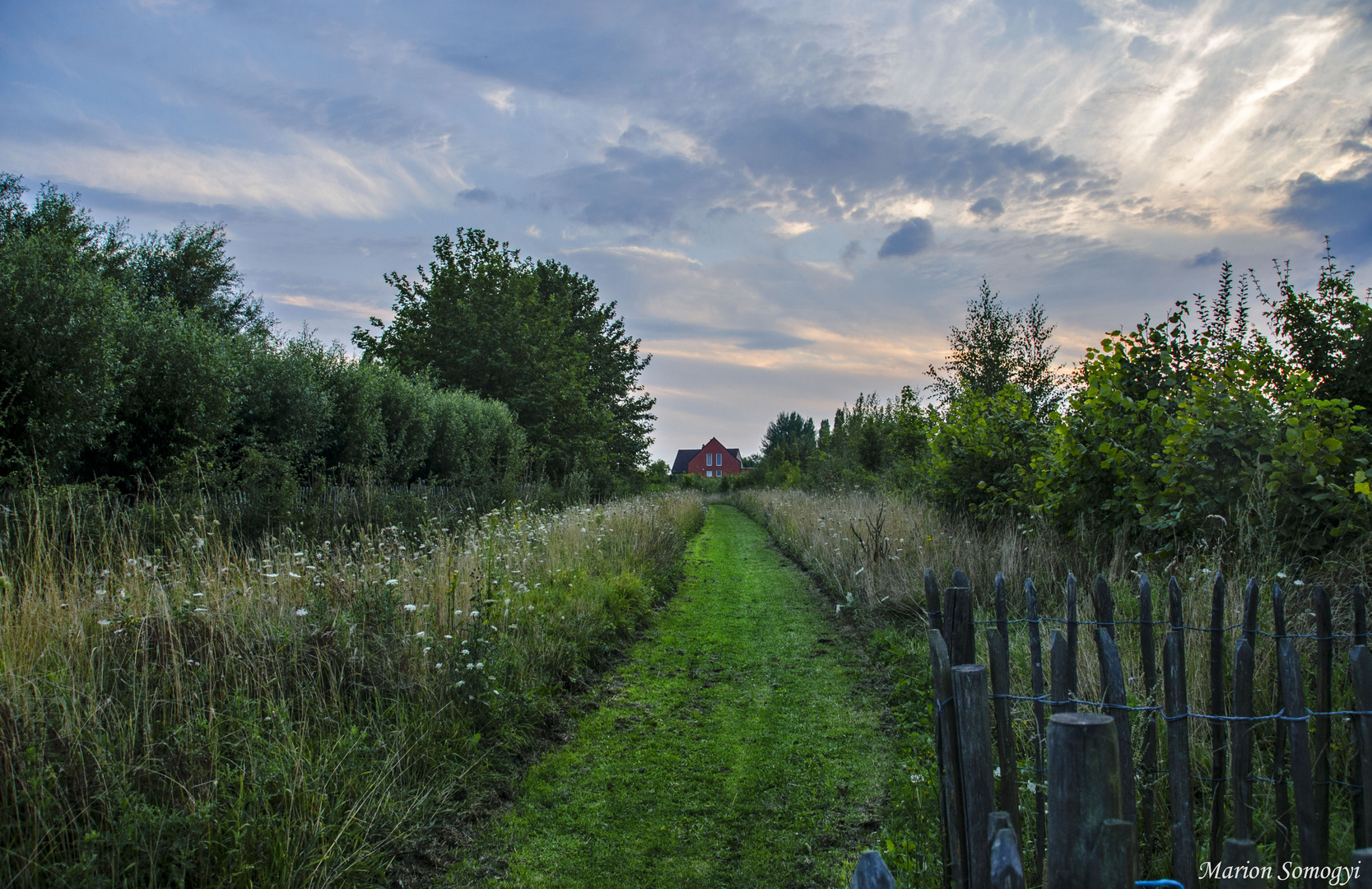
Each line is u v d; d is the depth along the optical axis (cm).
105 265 1842
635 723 552
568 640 688
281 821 322
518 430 2397
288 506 930
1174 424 614
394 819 365
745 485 6106
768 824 392
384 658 485
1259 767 317
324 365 1469
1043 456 847
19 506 621
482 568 741
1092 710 362
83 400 860
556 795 430
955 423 1138
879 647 710
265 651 441
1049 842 154
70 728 315
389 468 1636
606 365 3959
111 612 452
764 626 878
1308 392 600
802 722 546
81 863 267
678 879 341
